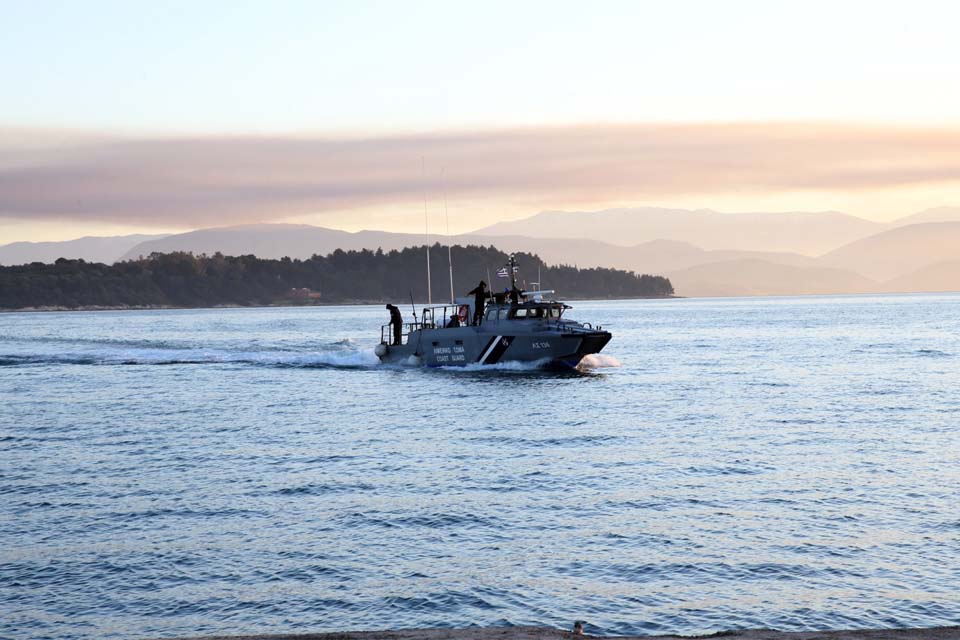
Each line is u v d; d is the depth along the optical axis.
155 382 70.88
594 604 20.98
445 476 33.91
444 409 52.69
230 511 29.11
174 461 37.47
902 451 37.56
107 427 47.22
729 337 128.62
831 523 26.84
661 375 70.69
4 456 39.00
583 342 66.06
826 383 64.62
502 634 13.77
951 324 163.12
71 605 21.36
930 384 63.00
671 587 21.94
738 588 21.81
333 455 38.47
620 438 41.75
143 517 28.48
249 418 50.00
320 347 114.56
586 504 29.44
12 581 22.88
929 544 24.70
